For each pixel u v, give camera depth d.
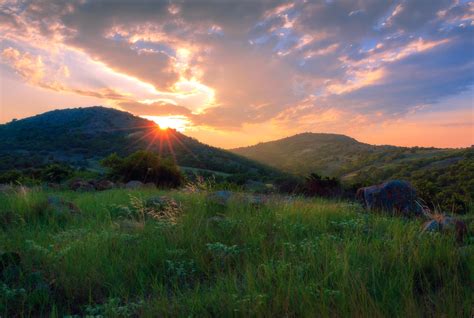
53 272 5.24
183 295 4.43
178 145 150.38
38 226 7.73
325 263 4.95
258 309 3.80
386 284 4.29
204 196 10.12
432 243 5.68
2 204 9.71
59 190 15.99
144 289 4.79
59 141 152.12
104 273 5.20
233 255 5.77
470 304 3.70
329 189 15.30
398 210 9.52
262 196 10.80
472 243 5.96
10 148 143.88
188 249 6.22
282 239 6.43
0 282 4.80
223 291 4.34
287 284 4.36
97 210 9.66
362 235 6.68
